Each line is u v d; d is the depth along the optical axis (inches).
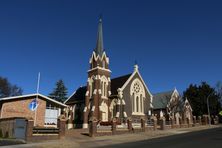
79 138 1349.7
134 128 1710.1
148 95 2397.9
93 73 2294.5
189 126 2315.5
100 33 2433.6
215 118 2955.2
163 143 1003.3
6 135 1296.8
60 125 1298.0
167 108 2605.8
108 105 2235.5
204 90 3213.6
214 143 927.0
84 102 2459.4
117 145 1032.8
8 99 1546.5
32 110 1617.9
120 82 2322.8
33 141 1176.2
